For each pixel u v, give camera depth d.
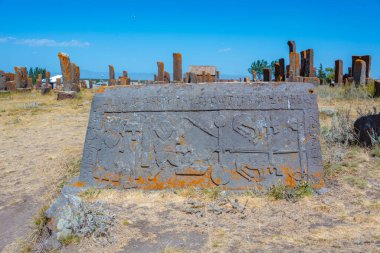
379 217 4.42
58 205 4.29
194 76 21.69
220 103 5.68
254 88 5.73
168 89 5.88
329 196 5.11
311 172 5.44
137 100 5.85
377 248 3.67
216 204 4.96
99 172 5.69
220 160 5.52
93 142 5.78
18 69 24.33
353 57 22.95
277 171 5.45
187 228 4.34
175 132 5.65
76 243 4.00
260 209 4.80
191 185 5.50
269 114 5.61
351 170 5.91
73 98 17.53
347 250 3.67
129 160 5.65
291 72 21.11
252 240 3.99
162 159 5.60
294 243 3.89
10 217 5.21
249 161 5.49
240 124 5.59
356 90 15.14
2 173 7.19
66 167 7.09
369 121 6.98
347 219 4.43
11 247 4.29
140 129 5.73
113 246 3.99
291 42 25.03
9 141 9.70
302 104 5.62
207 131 5.61
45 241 4.04
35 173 7.05
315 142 5.52
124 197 5.31
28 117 13.06
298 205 4.88
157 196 5.29
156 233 4.25
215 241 3.99
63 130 10.66
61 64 18.27
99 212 4.52
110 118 5.84
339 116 8.58
